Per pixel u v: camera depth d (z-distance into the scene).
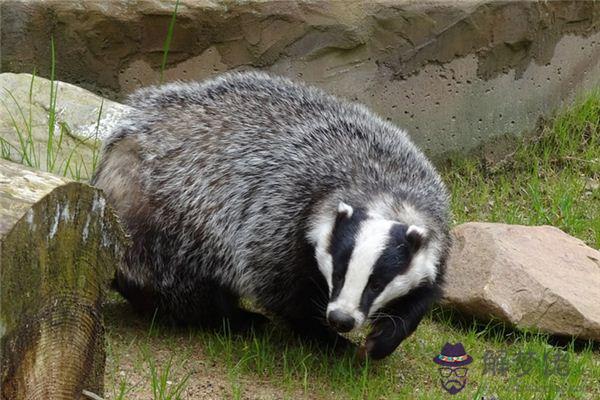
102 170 9.31
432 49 13.23
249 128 9.09
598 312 9.72
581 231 12.57
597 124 14.83
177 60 12.23
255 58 12.48
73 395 6.14
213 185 8.95
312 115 9.26
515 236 10.62
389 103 13.20
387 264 7.73
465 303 9.92
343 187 8.53
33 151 9.90
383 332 8.52
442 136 13.68
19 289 5.50
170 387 7.82
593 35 15.00
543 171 14.05
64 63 11.78
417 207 8.41
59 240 5.82
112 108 11.17
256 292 8.96
